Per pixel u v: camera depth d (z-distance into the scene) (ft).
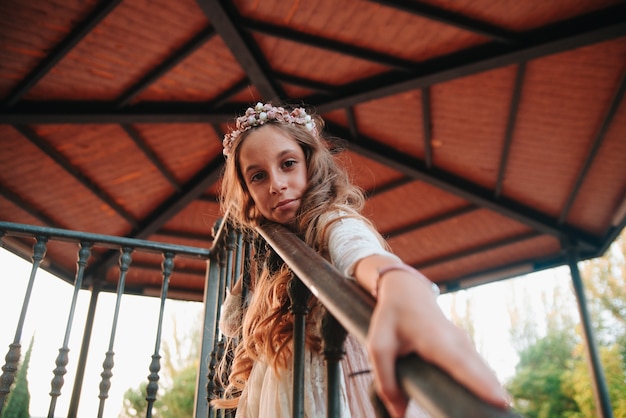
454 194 22.52
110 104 17.87
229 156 4.62
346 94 17.85
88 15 13.93
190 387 47.01
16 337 7.42
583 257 24.94
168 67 16.35
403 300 1.66
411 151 21.45
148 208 24.02
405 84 16.80
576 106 17.42
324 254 3.25
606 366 44.42
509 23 14.35
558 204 22.89
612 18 13.73
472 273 28.19
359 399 3.66
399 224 25.41
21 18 13.89
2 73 15.81
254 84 16.96
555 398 46.16
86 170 20.97
